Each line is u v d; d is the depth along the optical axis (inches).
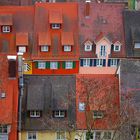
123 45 5162.4
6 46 5083.7
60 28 5157.5
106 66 5152.6
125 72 3875.5
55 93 3873.0
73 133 3779.5
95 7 5310.0
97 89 3826.3
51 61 5073.8
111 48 5132.9
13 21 5196.9
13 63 3779.5
